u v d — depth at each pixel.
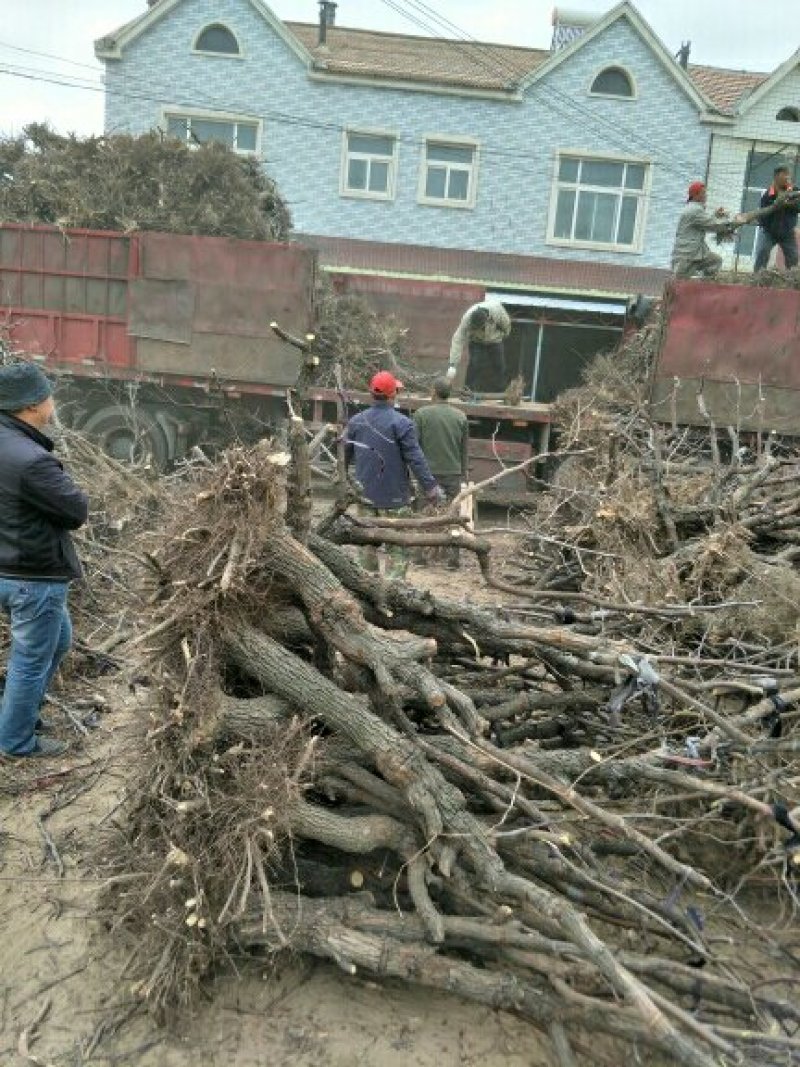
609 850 3.20
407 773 2.82
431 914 2.68
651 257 21.11
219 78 20.34
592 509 6.07
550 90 20.50
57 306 9.48
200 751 2.96
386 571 6.31
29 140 10.76
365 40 23.48
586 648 3.19
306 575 3.07
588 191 20.97
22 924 3.20
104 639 5.30
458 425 8.00
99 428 9.60
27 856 3.52
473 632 3.50
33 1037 2.75
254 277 9.15
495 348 11.28
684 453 8.48
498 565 7.89
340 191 20.84
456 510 3.93
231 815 2.78
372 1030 2.71
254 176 11.23
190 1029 2.74
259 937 2.78
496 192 20.91
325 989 2.85
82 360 9.52
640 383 9.53
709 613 3.98
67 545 4.00
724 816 3.28
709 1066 2.15
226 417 9.69
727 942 2.80
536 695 3.52
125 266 9.29
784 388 8.75
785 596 4.04
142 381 9.48
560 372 14.50
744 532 4.85
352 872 3.04
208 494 3.07
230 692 3.22
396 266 20.30
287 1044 2.67
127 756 3.56
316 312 9.84
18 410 3.88
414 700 3.22
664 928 2.79
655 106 20.56
